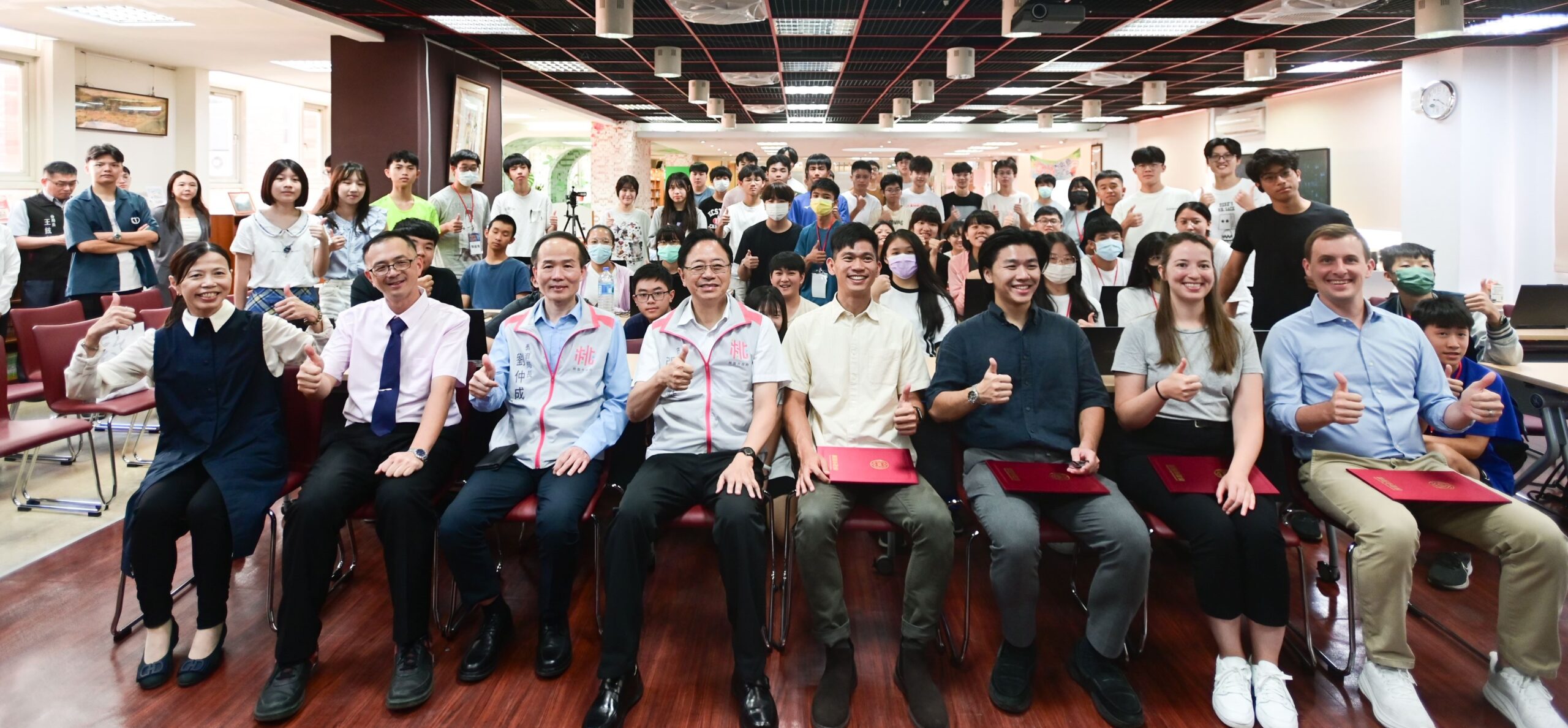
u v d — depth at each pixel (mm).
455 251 5258
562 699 2209
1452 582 2846
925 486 2346
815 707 2104
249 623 2605
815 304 3971
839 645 2205
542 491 2357
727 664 2404
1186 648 2482
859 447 2479
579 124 15117
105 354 3865
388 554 2238
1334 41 7402
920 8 6418
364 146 7004
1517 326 4453
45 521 3449
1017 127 14859
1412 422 2400
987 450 2484
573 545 2293
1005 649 2248
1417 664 2375
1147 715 2139
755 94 11172
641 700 2207
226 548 2318
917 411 2438
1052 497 2324
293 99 10891
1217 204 4789
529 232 5633
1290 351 2479
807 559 2197
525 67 8914
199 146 9000
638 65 8859
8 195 7184
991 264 2484
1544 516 2066
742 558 2133
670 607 2766
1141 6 6199
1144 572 2104
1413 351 2439
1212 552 2145
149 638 2283
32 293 5535
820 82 10109
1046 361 2471
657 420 2574
